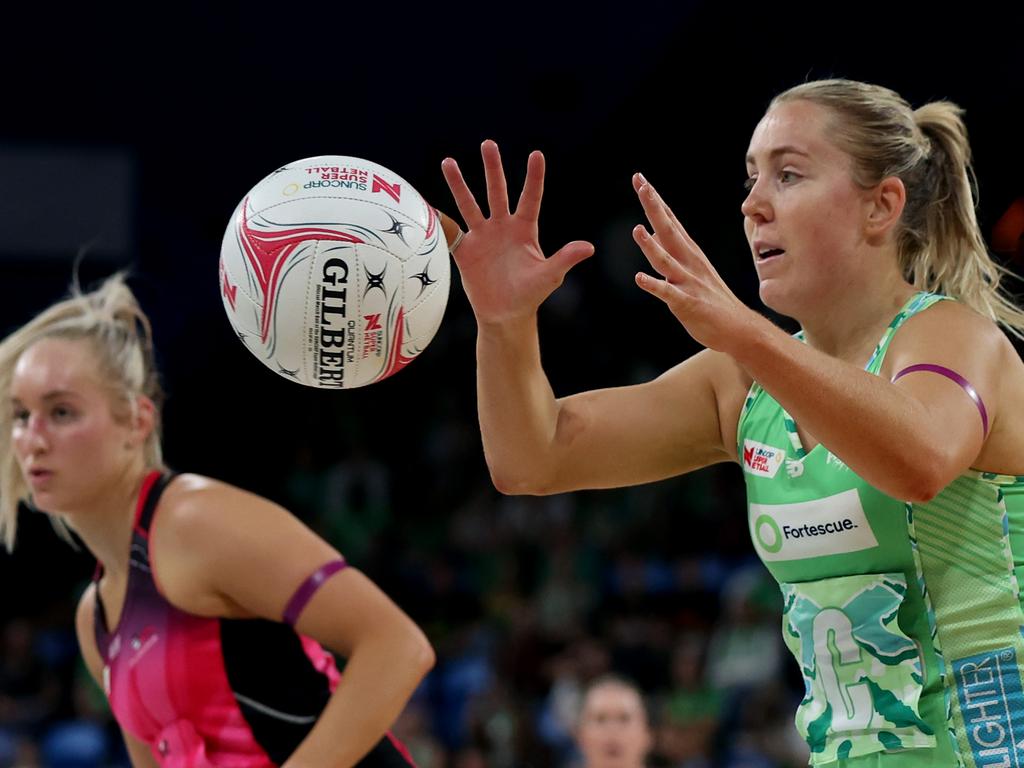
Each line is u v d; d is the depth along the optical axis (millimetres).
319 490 44906
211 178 43719
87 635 10992
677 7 43906
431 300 8492
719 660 32219
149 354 10938
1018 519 8008
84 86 43031
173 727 9969
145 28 43312
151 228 43531
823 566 8086
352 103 43844
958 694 7762
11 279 42406
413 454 47594
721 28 43438
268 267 8195
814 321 8656
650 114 47844
